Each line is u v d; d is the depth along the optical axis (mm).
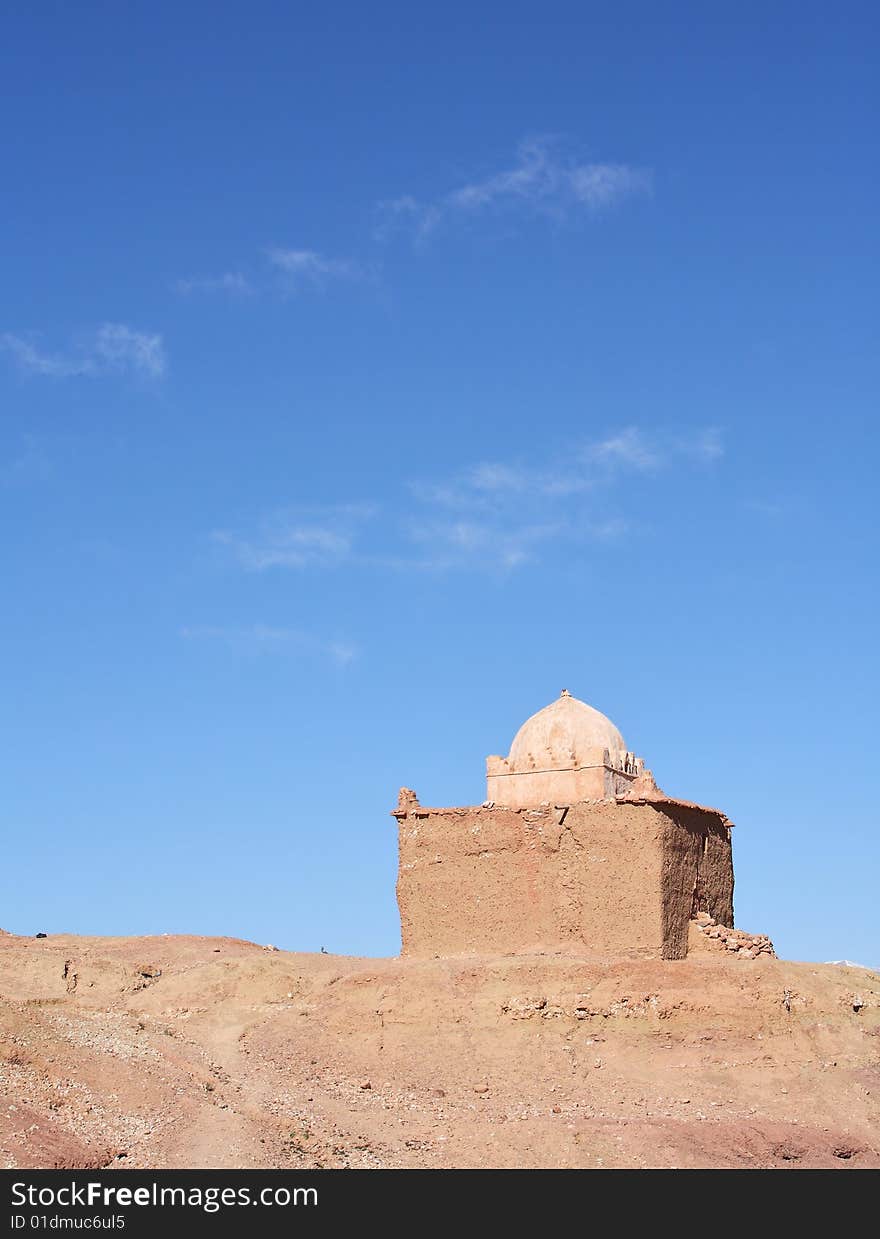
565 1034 42281
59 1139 33156
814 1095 40312
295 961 48281
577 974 43250
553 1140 36719
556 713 49281
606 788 47625
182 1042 42844
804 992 43469
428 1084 40938
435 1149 36531
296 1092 39969
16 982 46469
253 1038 43625
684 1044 41812
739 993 42781
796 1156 37375
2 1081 35156
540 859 46250
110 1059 38469
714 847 48469
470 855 47156
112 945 52750
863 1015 43625
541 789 48469
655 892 44469
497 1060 41688
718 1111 39188
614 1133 37219
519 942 45969
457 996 43656
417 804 48656
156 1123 35594
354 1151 35906
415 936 47469
